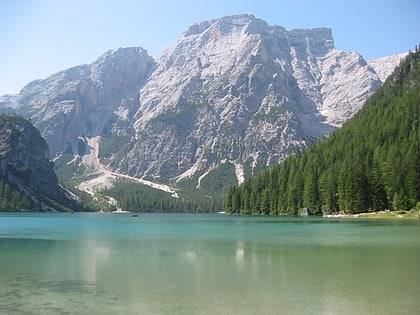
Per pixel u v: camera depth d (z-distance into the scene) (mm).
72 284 44031
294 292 39906
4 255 65250
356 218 163500
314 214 199500
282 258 59656
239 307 35375
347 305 35625
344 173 178750
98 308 35406
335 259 58125
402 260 56625
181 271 50594
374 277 46062
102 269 52281
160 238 92875
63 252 68312
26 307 35781
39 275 48844
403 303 36062
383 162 174750
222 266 53719
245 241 83062
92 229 129250
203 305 36031
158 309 35031
